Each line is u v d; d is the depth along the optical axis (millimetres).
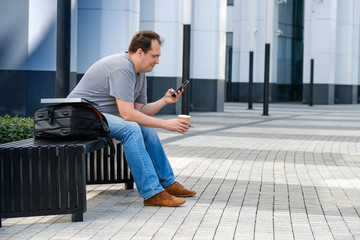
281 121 18391
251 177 7098
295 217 4949
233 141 11617
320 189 6348
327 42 35844
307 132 14234
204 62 22562
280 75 39406
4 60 13234
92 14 16250
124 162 6027
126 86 5203
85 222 4656
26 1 13195
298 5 41688
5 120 8047
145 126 5312
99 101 5320
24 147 4484
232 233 4363
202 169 7688
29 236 4223
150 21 19203
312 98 32781
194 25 22359
